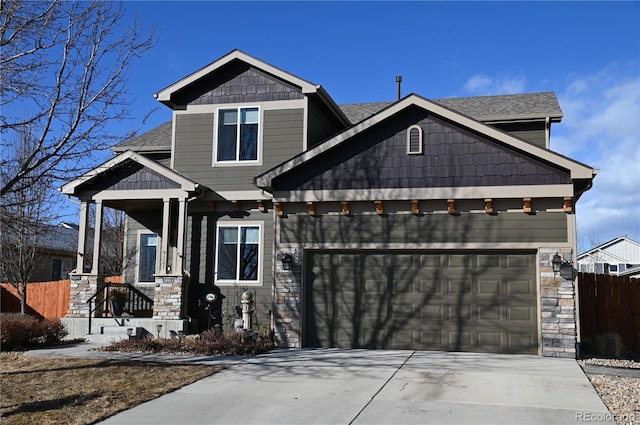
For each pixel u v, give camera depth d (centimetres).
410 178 1330
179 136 1664
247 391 931
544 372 1055
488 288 1289
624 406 824
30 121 884
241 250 1591
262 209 1589
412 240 1326
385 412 802
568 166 1223
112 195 1577
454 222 1307
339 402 857
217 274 1593
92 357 1222
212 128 1645
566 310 1225
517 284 1273
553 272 1240
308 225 1396
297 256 1392
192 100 1672
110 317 1577
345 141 1370
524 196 1255
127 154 1548
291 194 1391
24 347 1366
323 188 1379
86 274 1568
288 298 1388
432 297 1322
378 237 1348
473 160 1300
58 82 886
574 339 1216
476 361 1171
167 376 1038
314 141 1647
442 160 1317
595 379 999
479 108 1823
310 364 1148
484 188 1278
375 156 1359
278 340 1375
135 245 1769
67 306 2158
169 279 1519
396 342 1334
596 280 1532
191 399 888
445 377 1016
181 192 1541
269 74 1627
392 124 1359
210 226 1617
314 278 1397
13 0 834
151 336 1459
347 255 1385
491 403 843
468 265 1307
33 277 2647
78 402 873
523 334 1258
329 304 1381
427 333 1317
